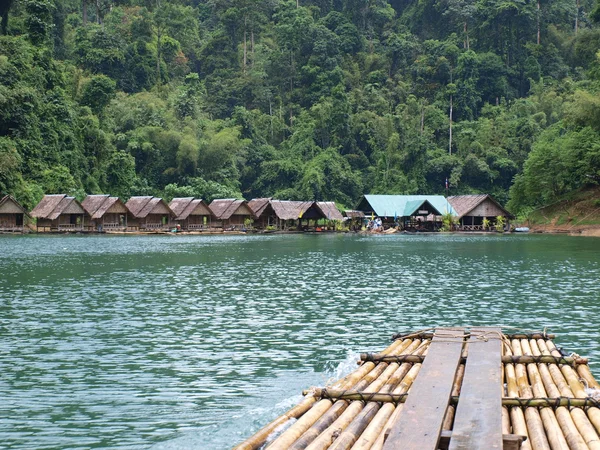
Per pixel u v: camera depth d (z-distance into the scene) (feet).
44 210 302.25
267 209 356.38
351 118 501.15
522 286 116.47
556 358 51.47
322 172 454.81
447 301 99.40
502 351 54.65
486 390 41.93
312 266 153.79
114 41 487.61
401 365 49.90
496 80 536.42
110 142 404.98
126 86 488.44
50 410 49.57
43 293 107.45
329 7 628.28
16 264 154.92
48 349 68.39
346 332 76.54
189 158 423.64
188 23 597.93
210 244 239.91
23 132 336.49
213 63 569.64
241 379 57.47
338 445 33.30
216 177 437.17
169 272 139.54
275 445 33.37
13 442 43.52
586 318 84.99
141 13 549.54
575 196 344.69
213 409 49.70
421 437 33.81
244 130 491.72
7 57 350.64
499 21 556.10
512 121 478.18
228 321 83.46
